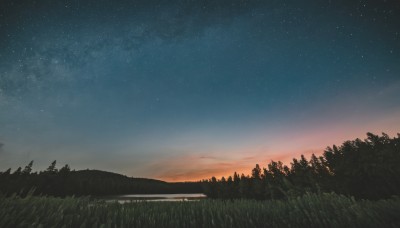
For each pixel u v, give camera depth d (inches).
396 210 207.5
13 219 204.7
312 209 257.0
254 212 289.0
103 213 283.9
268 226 257.1
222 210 314.3
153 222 260.4
